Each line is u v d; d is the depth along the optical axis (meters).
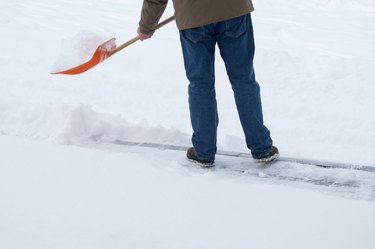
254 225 2.60
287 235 2.51
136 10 10.62
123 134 4.21
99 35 4.15
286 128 4.96
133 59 6.93
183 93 5.92
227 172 3.62
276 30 9.20
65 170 3.18
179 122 5.07
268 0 11.99
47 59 6.93
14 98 5.52
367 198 3.21
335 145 4.64
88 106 4.25
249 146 3.72
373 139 4.69
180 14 3.44
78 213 2.68
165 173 3.19
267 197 2.91
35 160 3.33
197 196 2.90
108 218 2.63
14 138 3.78
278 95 5.88
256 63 6.84
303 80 6.25
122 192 2.91
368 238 2.49
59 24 9.01
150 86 6.05
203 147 3.64
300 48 8.02
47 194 2.88
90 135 4.14
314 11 11.06
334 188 3.36
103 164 3.27
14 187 2.96
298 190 3.03
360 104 5.61
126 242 2.44
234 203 2.83
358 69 6.66
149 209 2.74
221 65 6.83
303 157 3.96
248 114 3.62
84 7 10.72
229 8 3.38
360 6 11.40
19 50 7.27
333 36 8.77
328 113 5.32
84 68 3.99
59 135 4.00
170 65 6.78
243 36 3.49
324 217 2.68
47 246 2.40
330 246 2.42
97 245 2.42
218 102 5.65
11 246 2.40
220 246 2.40
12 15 9.52
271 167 3.69
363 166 3.67
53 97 5.63
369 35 8.89
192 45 3.49
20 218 2.63
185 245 2.42
